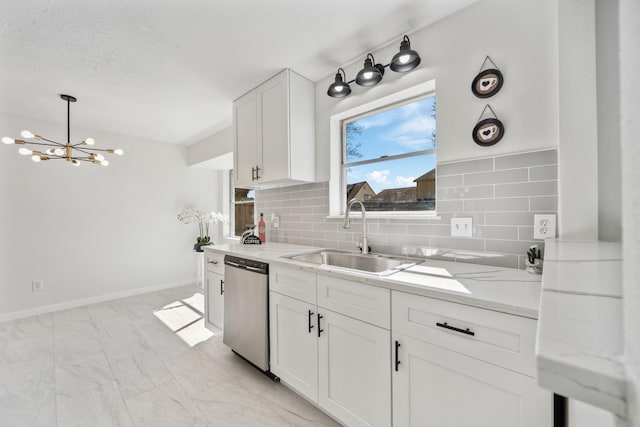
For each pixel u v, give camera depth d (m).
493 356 0.96
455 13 1.57
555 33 1.28
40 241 3.18
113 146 3.69
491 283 1.15
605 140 1.05
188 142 4.20
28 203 3.11
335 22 1.65
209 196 4.68
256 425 1.52
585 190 1.08
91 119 3.17
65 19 1.58
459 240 1.57
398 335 1.20
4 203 2.98
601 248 0.82
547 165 1.29
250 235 2.67
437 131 1.63
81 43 1.80
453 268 1.42
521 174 1.36
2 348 2.35
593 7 1.06
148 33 1.72
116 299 3.63
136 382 1.89
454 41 1.57
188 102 2.72
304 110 2.27
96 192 3.56
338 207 2.32
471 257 1.52
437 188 1.64
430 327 1.11
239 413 1.60
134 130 3.60
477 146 1.49
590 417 0.49
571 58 1.10
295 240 2.60
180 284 4.29
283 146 2.18
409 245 1.78
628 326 0.24
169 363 2.12
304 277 1.61
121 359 2.18
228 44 1.84
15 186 3.04
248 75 2.24
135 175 3.88
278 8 1.54
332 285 1.46
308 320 1.58
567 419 0.77
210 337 2.56
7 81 2.27
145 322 2.89
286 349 1.73
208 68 2.14
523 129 1.36
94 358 2.19
